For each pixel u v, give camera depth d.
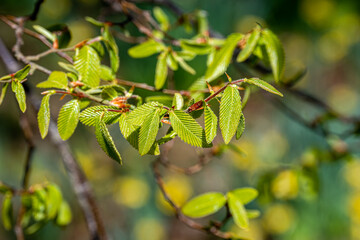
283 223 2.03
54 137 0.81
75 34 1.46
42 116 0.59
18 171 1.95
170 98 0.65
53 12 1.49
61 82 0.61
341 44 2.13
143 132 0.56
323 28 1.93
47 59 1.63
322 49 2.15
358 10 1.88
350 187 2.03
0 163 1.92
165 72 0.71
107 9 0.96
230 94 0.57
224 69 0.67
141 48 0.72
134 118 0.57
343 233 2.01
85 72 0.63
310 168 0.90
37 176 1.92
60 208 0.76
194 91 0.71
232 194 0.70
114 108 0.59
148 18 0.84
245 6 1.69
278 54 0.67
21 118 0.80
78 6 1.50
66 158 0.80
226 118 0.57
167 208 2.12
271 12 1.75
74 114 0.58
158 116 0.57
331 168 2.03
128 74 1.39
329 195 2.03
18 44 0.68
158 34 0.84
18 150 1.98
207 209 0.70
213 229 0.73
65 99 1.59
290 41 2.00
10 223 0.74
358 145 1.27
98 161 2.12
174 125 0.57
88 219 0.79
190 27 0.90
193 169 0.81
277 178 0.90
